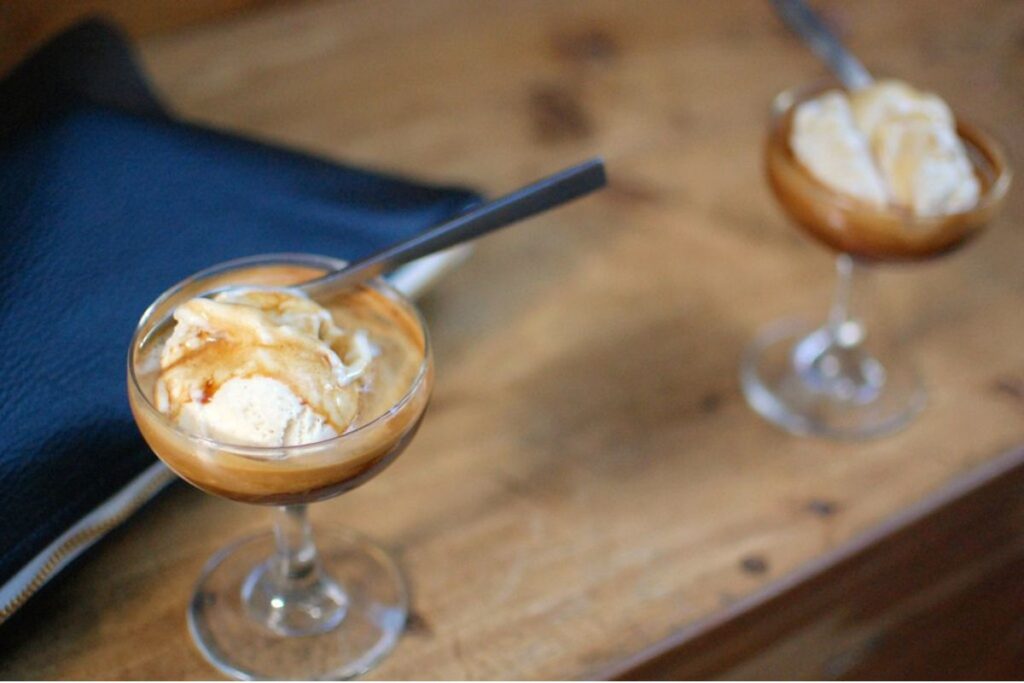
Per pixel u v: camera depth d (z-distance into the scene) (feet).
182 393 1.39
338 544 1.68
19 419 1.49
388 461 1.43
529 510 1.73
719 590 1.67
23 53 2.32
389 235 1.80
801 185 1.81
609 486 1.77
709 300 2.03
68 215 1.67
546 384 1.88
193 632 1.58
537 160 2.19
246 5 2.59
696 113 2.33
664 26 2.52
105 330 1.59
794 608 1.73
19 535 1.46
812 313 2.04
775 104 1.93
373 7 2.46
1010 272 2.13
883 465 1.84
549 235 2.09
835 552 1.72
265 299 1.45
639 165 2.22
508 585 1.65
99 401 1.53
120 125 1.81
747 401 1.90
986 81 2.46
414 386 1.40
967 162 1.84
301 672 1.56
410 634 1.60
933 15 2.62
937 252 1.80
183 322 1.41
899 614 1.91
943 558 1.89
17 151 1.73
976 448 1.87
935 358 1.99
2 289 1.57
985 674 2.15
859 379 1.94
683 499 1.77
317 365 1.40
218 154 1.82
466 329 1.94
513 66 2.38
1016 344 2.03
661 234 2.12
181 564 1.64
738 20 2.55
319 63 2.32
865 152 1.82
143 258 1.67
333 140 2.17
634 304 2.01
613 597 1.65
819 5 2.60
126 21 2.44
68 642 1.55
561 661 1.59
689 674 1.68
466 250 1.86
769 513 1.76
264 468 1.34
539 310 1.98
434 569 1.66
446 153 2.18
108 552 1.64
